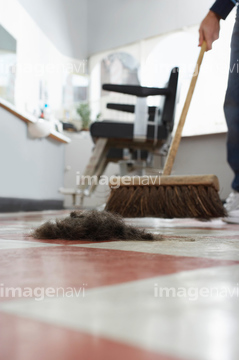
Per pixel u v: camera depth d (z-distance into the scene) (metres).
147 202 1.44
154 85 6.05
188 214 1.38
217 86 4.80
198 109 4.89
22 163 3.35
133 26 6.40
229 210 1.75
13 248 0.67
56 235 0.85
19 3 4.96
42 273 0.41
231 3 1.81
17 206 3.21
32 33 5.36
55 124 4.35
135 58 6.36
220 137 4.59
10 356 0.16
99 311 0.24
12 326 0.21
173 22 5.93
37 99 5.46
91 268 0.44
